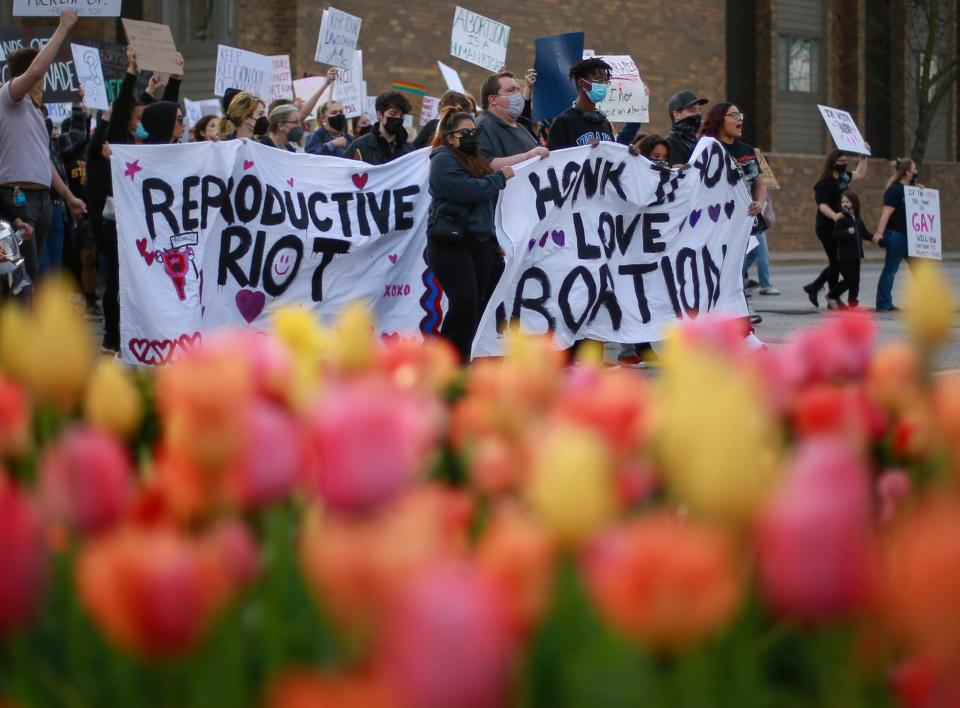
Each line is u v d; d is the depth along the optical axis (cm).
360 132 1110
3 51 1392
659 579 78
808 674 95
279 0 2084
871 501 156
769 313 1375
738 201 923
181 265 787
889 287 1403
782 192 2741
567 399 140
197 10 2220
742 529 90
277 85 1474
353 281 837
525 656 87
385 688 69
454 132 723
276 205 815
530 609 87
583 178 846
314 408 136
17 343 140
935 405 136
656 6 2558
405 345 194
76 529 107
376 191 840
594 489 91
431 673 66
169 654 85
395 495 93
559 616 90
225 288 808
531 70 933
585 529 91
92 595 85
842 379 181
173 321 781
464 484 160
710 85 2653
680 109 973
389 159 911
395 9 2172
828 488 83
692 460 89
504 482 138
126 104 848
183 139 1320
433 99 1469
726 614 82
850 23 2961
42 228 840
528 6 2362
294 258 820
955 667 77
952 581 74
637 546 79
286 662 96
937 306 161
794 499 83
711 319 178
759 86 2814
